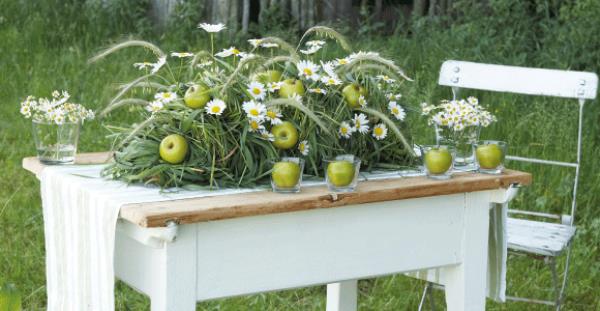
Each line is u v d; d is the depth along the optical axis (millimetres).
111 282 2182
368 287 4227
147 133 2422
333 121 2525
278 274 2330
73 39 7391
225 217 2158
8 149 5570
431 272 2924
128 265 2379
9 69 6812
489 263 2885
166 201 2203
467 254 2662
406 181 2518
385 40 7906
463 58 6672
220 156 2410
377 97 2691
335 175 2322
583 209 4883
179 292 2189
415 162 2768
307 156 2525
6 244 4371
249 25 8141
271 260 2314
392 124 2557
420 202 2547
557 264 4398
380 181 2510
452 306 2717
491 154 2635
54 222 2518
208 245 2215
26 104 2578
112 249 2162
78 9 8039
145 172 2344
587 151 5301
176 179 2350
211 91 2426
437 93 6277
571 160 5199
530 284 4199
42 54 7066
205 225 2203
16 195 4949
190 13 7871
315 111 2541
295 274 2357
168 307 2180
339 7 8273
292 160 2324
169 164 2377
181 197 2250
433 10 7957
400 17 8352
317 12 8172
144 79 2652
